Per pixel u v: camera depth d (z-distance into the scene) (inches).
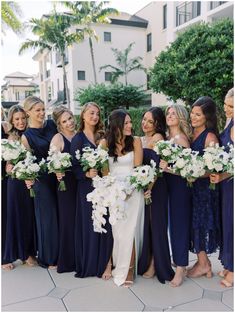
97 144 100.3
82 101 611.2
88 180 97.0
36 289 92.9
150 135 100.0
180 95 370.6
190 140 95.7
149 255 98.8
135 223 93.6
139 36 796.6
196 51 329.1
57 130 110.4
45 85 1044.5
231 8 456.1
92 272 99.5
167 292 90.0
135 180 86.6
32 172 94.0
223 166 83.0
